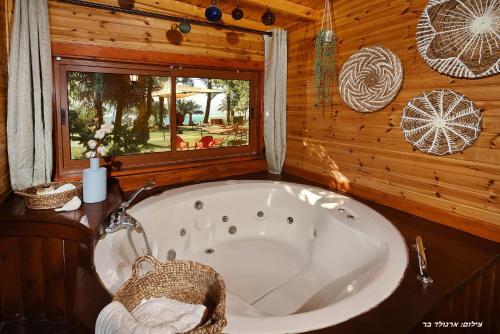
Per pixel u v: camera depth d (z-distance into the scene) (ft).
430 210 6.14
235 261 7.14
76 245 5.22
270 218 8.19
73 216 5.28
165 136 8.54
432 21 5.60
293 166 9.73
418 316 3.26
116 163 7.83
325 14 8.03
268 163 9.95
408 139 6.32
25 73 5.77
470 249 4.96
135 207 6.18
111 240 4.90
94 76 7.34
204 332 2.48
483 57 4.98
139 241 5.77
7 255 5.21
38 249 5.30
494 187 5.14
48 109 6.21
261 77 9.88
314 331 3.00
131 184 7.80
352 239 5.88
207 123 9.23
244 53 9.28
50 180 6.44
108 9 6.88
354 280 5.32
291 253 7.45
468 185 5.50
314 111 8.72
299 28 8.98
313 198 7.42
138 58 7.58
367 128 7.26
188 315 2.99
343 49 7.62
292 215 7.91
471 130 5.30
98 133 6.23
